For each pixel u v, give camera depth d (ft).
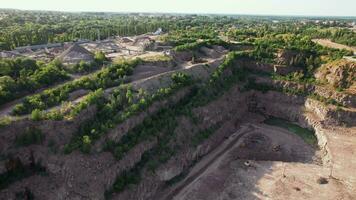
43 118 225.97
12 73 289.94
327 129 359.66
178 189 261.65
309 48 467.11
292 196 256.93
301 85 416.67
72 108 245.65
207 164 298.35
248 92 429.79
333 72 408.87
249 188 266.98
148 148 266.36
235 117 385.70
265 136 359.87
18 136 214.69
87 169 220.02
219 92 377.71
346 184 270.67
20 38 511.40
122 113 263.70
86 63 346.13
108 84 299.99
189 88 348.18
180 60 415.03
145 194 244.63
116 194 228.02
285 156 321.32
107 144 238.48
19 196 200.95
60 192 207.21
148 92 305.73
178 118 306.35
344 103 378.53
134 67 350.02
